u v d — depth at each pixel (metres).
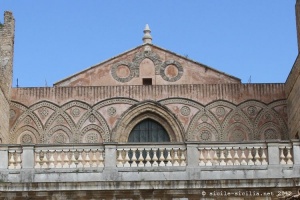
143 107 45.12
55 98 45.38
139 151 38.28
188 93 45.41
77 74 45.97
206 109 45.16
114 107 45.25
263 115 45.06
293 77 42.94
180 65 46.12
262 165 37.88
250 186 37.09
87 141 44.75
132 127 45.06
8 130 44.44
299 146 38.28
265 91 45.44
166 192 37.09
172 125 44.88
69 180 37.41
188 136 44.72
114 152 38.06
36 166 37.94
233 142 38.25
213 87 45.47
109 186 36.94
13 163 38.06
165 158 38.12
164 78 45.91
